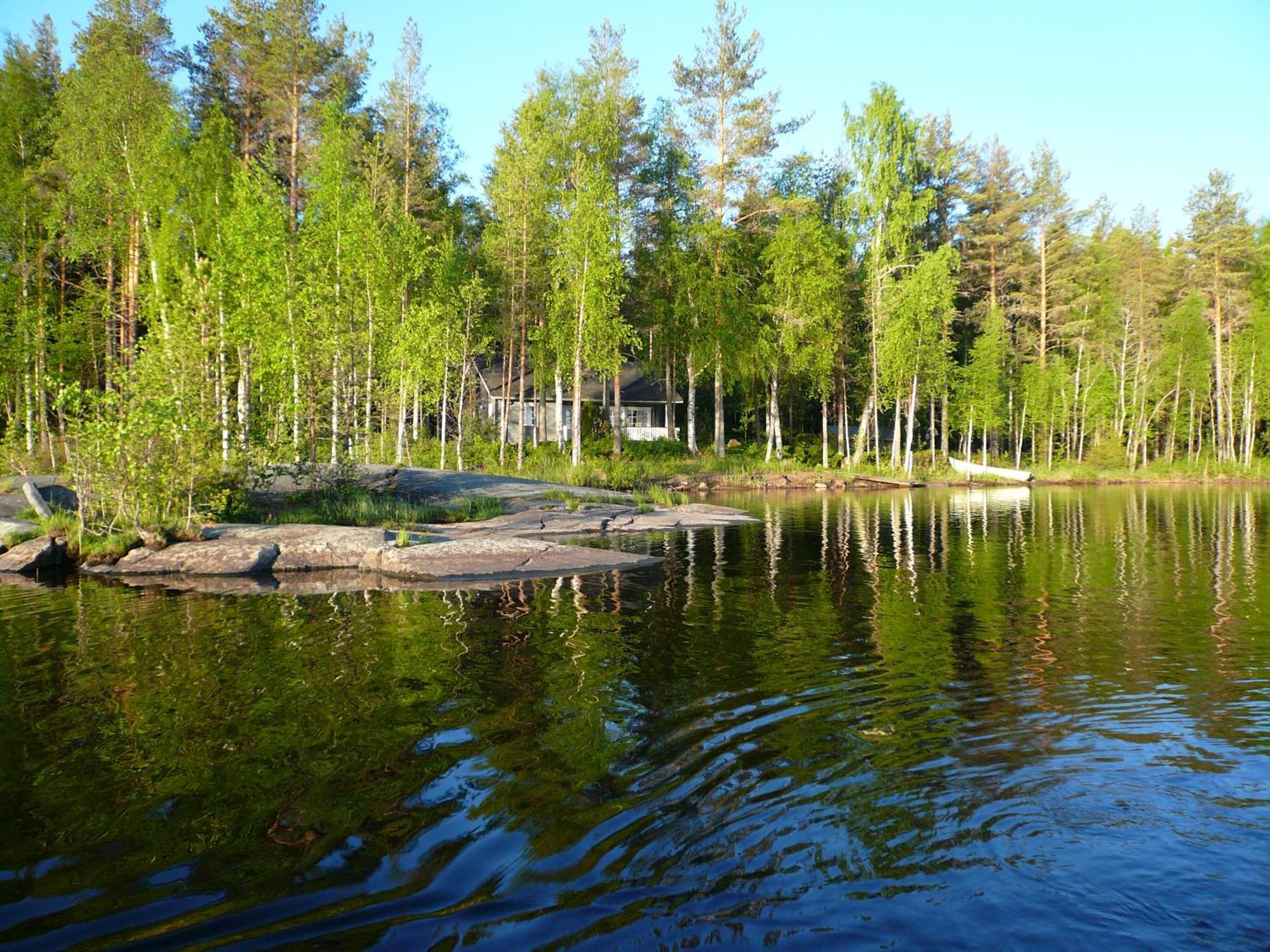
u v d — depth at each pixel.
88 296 31.84
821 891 3.87
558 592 12.08
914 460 48.97
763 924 3.59
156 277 26.03
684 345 43.69
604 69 39.25
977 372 49.53
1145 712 6.48
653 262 43.41
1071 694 6.97
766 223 44.34
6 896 3.81
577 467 34.06
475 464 36.34
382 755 5.57
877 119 41.84
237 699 6.79
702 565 14.84
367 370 27.97
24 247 30.53
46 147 31.86
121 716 6.40
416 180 37.66
